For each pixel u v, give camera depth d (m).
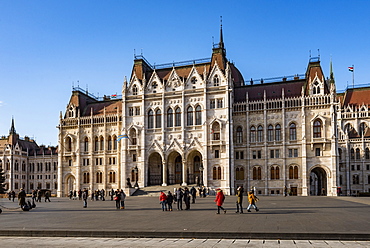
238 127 96.69
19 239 25.48
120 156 105.19
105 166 106.56
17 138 173.12
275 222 30.33
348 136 131.75
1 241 24.72
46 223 31.73
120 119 107.12
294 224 28.92
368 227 26.94
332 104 88.56
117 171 105.06
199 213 40.31
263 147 93.44
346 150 130.25
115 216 37.94
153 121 99.19
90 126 109.88
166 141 97.12
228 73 94.50
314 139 89.19
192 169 99.06
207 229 26.59
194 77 97.19
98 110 113.25
